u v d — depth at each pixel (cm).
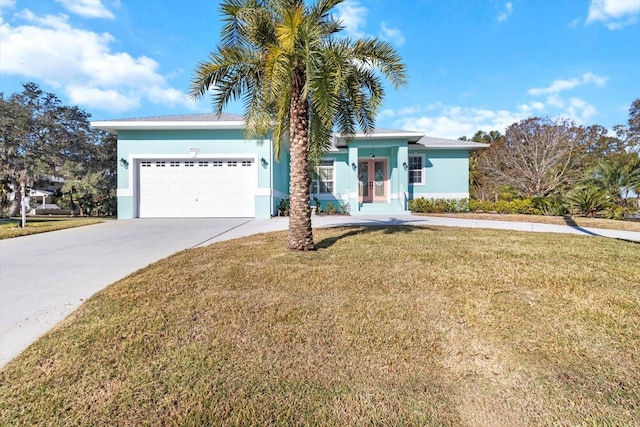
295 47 594
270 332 324
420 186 1855
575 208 1497
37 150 2575
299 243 649
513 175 2262
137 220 1312
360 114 781
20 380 254
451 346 300
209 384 248
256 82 712
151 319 350
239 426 209
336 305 382
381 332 323
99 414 219
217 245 739
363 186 1912
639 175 1565
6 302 407
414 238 784
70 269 556
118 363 275
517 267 517
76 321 350
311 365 273
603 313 352
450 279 463
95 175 2477
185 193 1404
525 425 210
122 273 532
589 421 210
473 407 227
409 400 233
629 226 1078
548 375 257
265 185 1396
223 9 606
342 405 228
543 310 362
